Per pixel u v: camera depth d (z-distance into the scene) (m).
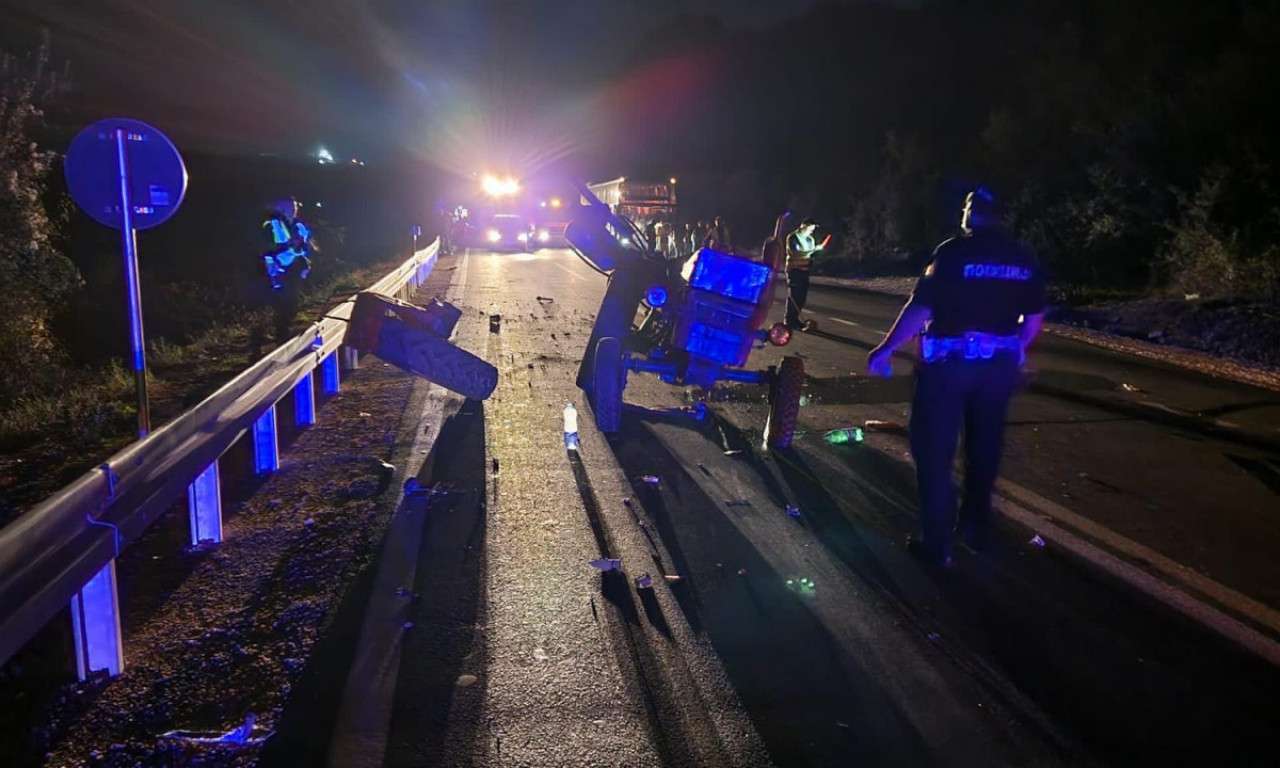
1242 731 4.09
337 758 3.80
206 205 25.41
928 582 5.57
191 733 3.96
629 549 6.00
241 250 21.64
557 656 4.63
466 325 17.12
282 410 10.06
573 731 4.00
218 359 12.74
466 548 5.99
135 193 6.17
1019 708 4.24
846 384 11.57
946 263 5.43
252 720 4.03
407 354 7.97
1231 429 9.63
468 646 4.72
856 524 6.52
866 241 37.06
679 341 8.45
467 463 7.91
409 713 4.12
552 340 15.26
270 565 5.71
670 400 10.49
